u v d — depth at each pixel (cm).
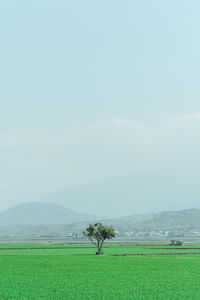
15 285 5672
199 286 5641
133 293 5069
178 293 5078
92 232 12269
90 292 5116
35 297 4766
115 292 5128
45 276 6706
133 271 7475
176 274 7025
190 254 12388
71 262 9312
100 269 7800
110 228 12338
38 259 10262
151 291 5222
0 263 9119
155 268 8019
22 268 7994
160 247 17675
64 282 5991
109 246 18912
